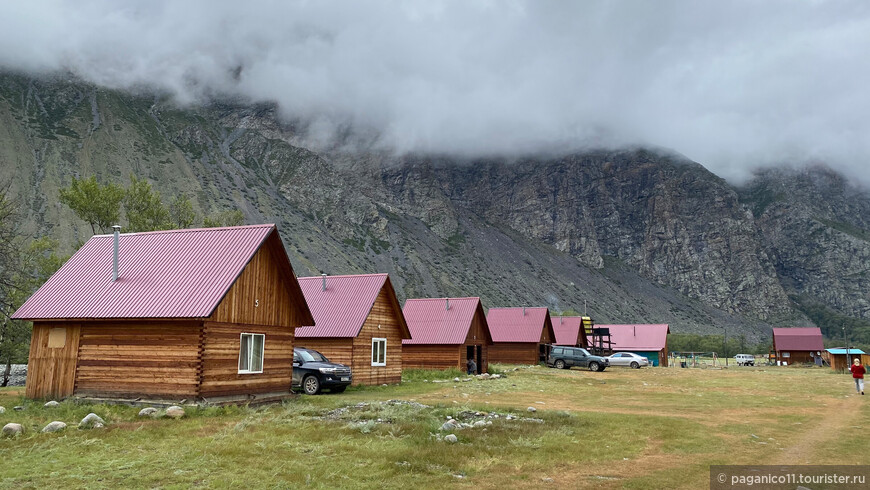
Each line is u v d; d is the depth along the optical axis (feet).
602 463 35.45
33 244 124.16
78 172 540.52
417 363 135.95
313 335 95.86
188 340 58.70
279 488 28.40
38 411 54.03
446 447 38.40
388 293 105.29
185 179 619.26
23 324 119.03
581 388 98.68
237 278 61.67
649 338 251.19
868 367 199.31
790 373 177.78
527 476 31.76
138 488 27.94
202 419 50.49
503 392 86.12
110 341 61.41
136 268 66.59
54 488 27.84
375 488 28.78
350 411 55.67
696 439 44.50
